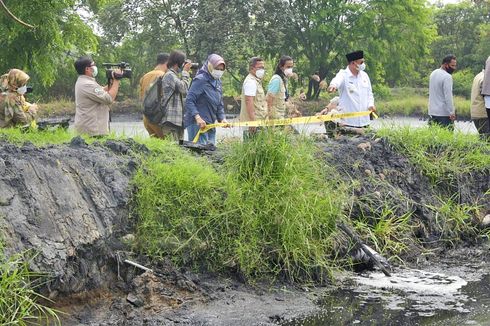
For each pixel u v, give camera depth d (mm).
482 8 63125
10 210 6609
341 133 11242
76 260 6785
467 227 10305
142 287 7039
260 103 10562
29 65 21344
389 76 55875
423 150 10945
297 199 8148
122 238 7383
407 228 9742
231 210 7832
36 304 6242
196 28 45594
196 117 9977
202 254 7684
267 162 8250
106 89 9797
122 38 48938
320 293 7773
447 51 63281
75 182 7344
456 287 8164
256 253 7758
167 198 7750
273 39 47094
